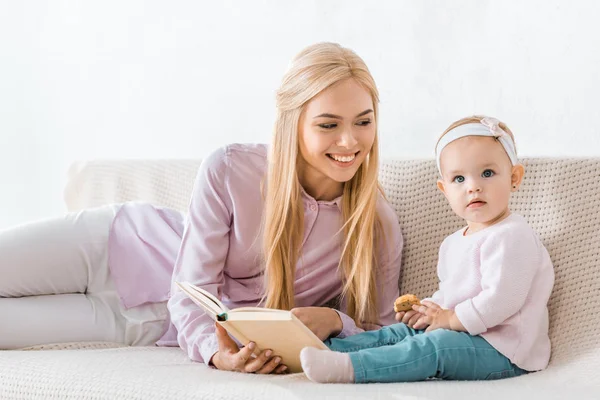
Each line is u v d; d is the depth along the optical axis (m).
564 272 1.66
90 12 2.91
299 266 1.78
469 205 1.60
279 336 1.40
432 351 1.43
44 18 3.01
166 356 1.67
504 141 1.60
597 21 2.09
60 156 3.01
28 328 1.79
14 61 3.06
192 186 2.21
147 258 1.97
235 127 2.65
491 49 2.23
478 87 2.25
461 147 1.60
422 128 2.34
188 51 2.72
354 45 2.42
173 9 2.74
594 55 2.10
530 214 1.75
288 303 1.74
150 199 2.27
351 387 1.30
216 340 1.56
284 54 2.54
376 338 1.60
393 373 1.40
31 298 1.86
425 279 1.85
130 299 1.93
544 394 1.25
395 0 2.35
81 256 1.94
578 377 1.39
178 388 1.31
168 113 2.77
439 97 2.31
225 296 1.81
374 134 1.67
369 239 1.74
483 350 1.47
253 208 1.75
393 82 2.37
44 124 3.03
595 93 2.10
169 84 2.76
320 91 1.60
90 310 1.90
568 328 1.61
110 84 2.89
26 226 1.91
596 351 1.51
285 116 1.67
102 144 2.92
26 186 3.08
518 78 2.20
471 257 1.59
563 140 2.15
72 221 1.97
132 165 2.32
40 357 1.57
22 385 1.44
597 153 2.11
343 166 1.64
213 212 1.73
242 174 1.75
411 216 1.89
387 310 1.82
